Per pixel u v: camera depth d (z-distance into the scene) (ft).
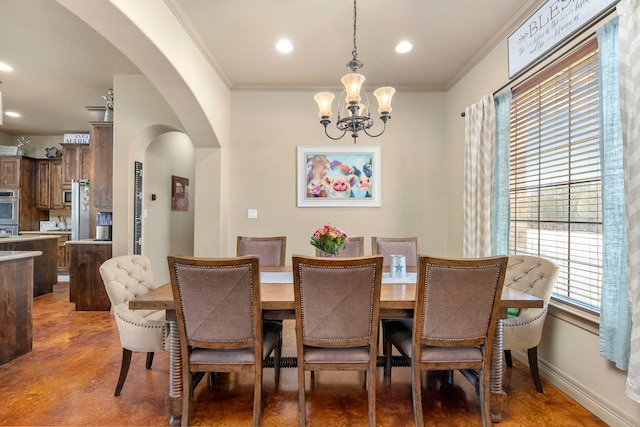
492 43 9.41
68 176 18.02
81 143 17.81
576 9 6.46
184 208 16.89
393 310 5.85
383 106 7.30
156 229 14.35
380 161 12.82
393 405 6.47
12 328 8.33
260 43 9.64
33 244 14.58
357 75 7.10
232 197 12.86
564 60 6.76
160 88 9.20
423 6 7.90
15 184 19.11
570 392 6.67
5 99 14.67
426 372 7.84
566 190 6.98
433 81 12.20
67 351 8.86
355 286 5.22
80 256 12.46
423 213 12.88
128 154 12.22
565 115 6.92
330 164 12.84
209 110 10.75
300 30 8.96
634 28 5.00
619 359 5.35
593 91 6.22
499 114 8.91
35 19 8.50
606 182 5.57
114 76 12.14
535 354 6.89
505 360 8.07
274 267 9.05
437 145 12.89
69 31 9.09
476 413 6.23
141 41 7.23
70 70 11.73
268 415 6.14
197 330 5.47
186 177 17.10
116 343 9.40
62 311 12.48
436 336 5.49
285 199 12.89
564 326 6.88
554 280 6.63
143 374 7.63
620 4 5.23
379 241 9.92
